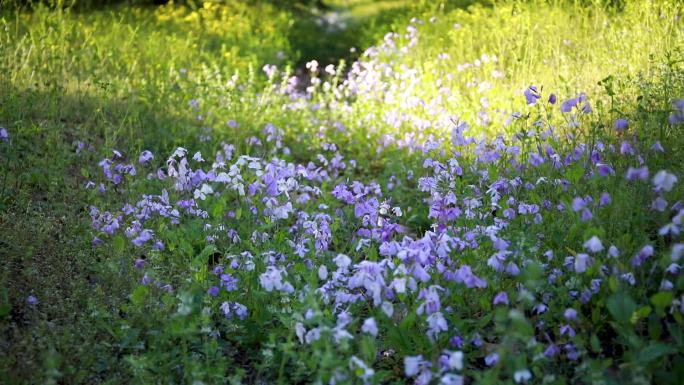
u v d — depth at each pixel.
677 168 4.17
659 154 4.30
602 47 7.40
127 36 9.99
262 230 4.33
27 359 3.38
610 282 3.13
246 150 6.80
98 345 3.56
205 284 3.97
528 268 3.22
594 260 3.42
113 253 4.32
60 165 5.53
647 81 5.37
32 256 4.31
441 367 3.02
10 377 3.21
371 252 3.66
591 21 8.48
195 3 14.89
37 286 4.02
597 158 4.34
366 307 4.10
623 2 8.64
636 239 3.65
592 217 3.64
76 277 4.15
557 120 5.84
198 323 3.59
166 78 8.12
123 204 5.00
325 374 2.95
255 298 3.88
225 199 4.68
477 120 6.81
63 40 8.12
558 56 7.48
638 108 4.59
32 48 7.59
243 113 7.75
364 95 8.74
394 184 6.23
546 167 4.63
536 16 8.97
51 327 3.68
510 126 5.77
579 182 4.41
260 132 7.40
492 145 5.41
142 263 4.18
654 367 3.07
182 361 3.49
